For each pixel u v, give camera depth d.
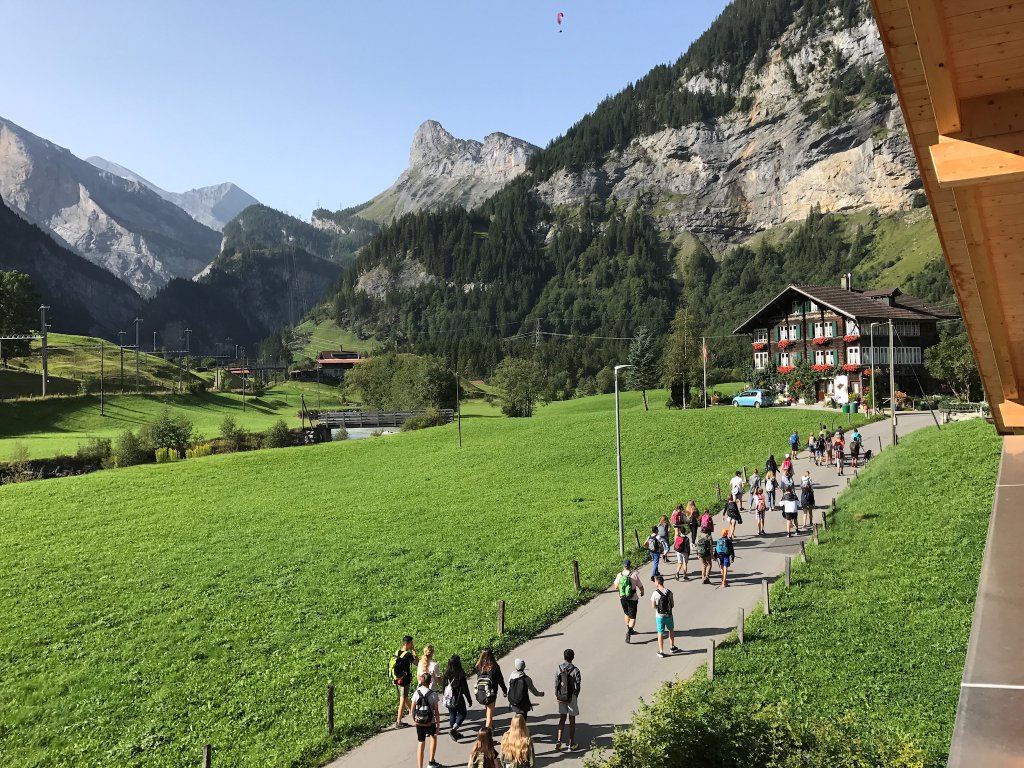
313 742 18.89
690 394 92.56
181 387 157.50
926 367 81.44
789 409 74.81
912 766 10.98
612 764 12.26
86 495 54.75
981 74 6.04
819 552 28.59
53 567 36.72
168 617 29.38
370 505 48.75
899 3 5.48
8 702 22.66
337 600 30.38
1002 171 6.31
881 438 55.31
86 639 27.45
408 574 33.19
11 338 137.12
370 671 23.38
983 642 6.38
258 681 23.23
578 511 42.84
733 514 34.00
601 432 67.75
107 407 121.06
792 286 90.44
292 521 45.12
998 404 15.53
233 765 18.23
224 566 36.00
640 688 19.72
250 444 95.62
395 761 17.72
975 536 26.20
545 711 19.36
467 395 169.75
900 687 16.91
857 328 82.62
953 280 9.84
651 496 44.94
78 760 19.00
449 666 18.88
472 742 18.25
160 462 80.31
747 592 26.31
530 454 62.62
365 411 130.25
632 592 23.45
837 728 12.13
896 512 31.41
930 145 6.75
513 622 25.94
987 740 5.04
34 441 93.88
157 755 19.03
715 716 12.56
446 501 48.59
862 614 21.61
